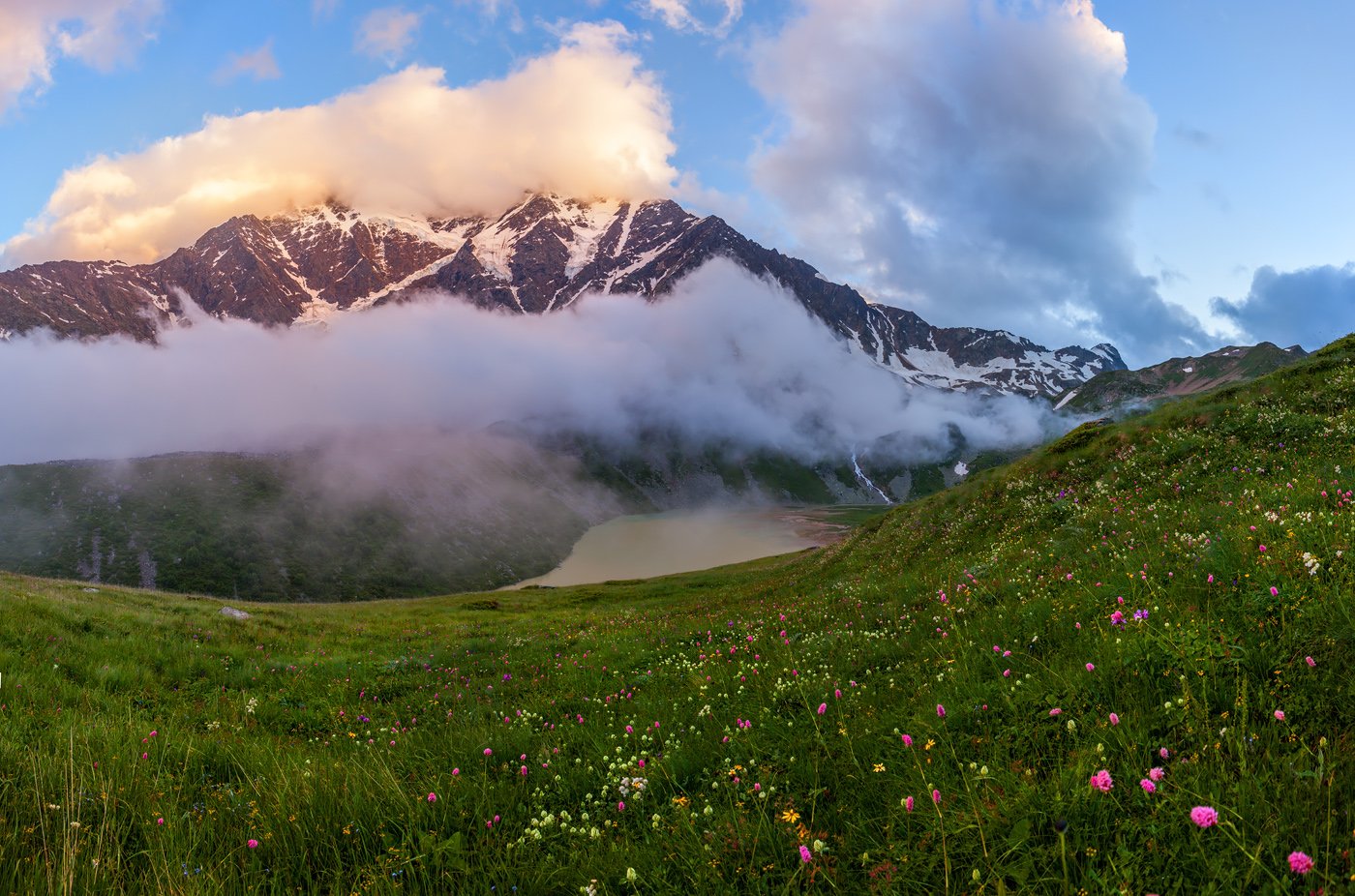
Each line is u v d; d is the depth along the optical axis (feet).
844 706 24.57
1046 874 11.98
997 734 18.02
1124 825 12.21
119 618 73.46
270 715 47.91
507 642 77.56
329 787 22.95
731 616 75.87
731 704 29.48
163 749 29.89
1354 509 26.78
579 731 30.30
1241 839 11.16
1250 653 16.97
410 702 52.08
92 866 16.57
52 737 29.50
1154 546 34.30
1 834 18.28
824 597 73.67
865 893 13.17
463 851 17.90
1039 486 90.58
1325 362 81.97
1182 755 14.01
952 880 12.74
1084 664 19.86
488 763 26.91
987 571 48.96
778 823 16.35
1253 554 24.44
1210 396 89.45
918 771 16.70
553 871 16.76
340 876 17.15
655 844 17.20
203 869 17.56
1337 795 11.81
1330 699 14.62
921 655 29.60
